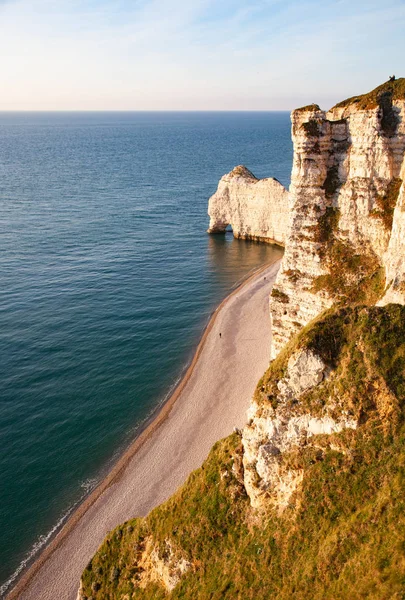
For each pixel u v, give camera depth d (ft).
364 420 81.46
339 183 153.79
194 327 240.94
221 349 218.18
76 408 177.68
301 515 79.66
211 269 321.93
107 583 99.55
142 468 151.33
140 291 282.36
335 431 82.43
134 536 100.94
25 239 365.61
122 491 143.02
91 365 204.23
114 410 177.78
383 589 61.67
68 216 437.17
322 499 79.00
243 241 383.04
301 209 157.69
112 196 526.98
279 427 86.48
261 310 254.06
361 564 67.51
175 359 211.82
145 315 251.80
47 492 142.82
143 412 177.47
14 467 150.20
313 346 86.38
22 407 175.73
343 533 72.69
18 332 226.38
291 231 160.25
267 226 370.12
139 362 208.33
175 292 283.18
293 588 72.74
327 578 69.97
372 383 82.28
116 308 258.16
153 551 95.14
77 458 155.43
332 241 153.38
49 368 200.03
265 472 86.17
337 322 89.10
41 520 134.31
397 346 84.53
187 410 177.27
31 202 488.02
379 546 67.72
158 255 345.72
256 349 214.28
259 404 89.97
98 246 358.23
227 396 182.60
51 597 115.24
